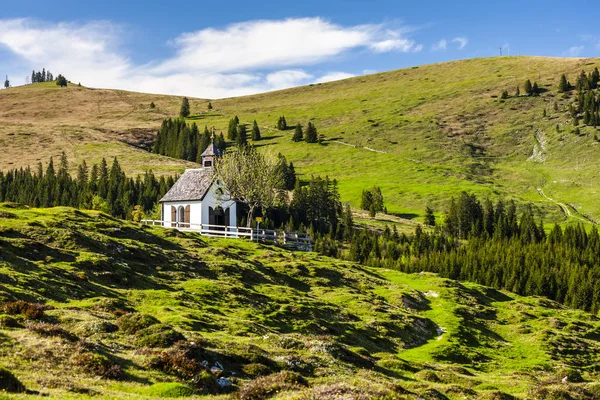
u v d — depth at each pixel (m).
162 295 48.47
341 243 167.00
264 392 27.75
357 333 55.81
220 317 45.31
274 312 53.44
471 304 85.62
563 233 185.12
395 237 163.88
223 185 103.69
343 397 25.22
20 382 21.88
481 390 39.78
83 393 22.91
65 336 29.61
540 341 69.62
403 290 81.62
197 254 70.75
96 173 197.50
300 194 181.12
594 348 70.69
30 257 48.84
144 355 29.73
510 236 180.38
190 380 28.03
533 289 118.19
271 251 86.81
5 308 32.31
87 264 51.16
